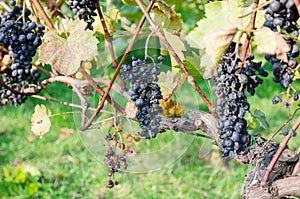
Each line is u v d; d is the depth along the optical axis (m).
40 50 1.52
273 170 1.51
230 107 1.44
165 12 1.80
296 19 1.31
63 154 5.08
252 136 1.60
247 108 1.44
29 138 5.37
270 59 1.35
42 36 1.60
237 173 4.42
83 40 1.52
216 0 1.59
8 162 4.99
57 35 1.54
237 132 1.44
